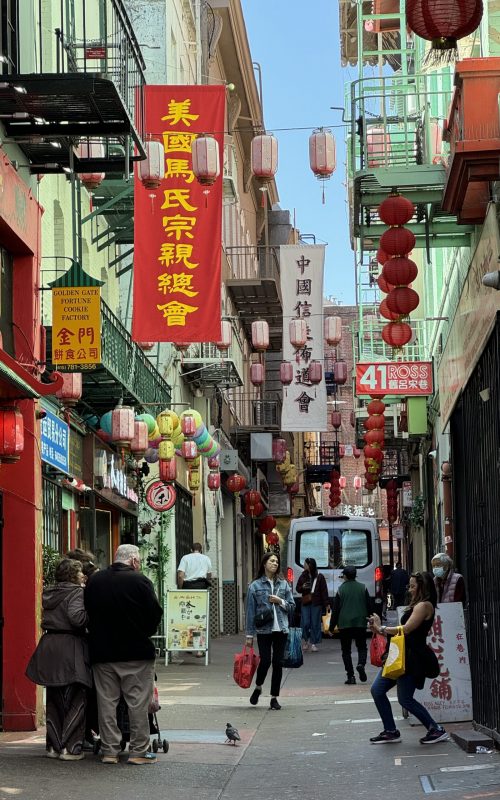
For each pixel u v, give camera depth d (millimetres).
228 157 46875
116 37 18078
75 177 15891
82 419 21109
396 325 18000
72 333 15695
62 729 11633
